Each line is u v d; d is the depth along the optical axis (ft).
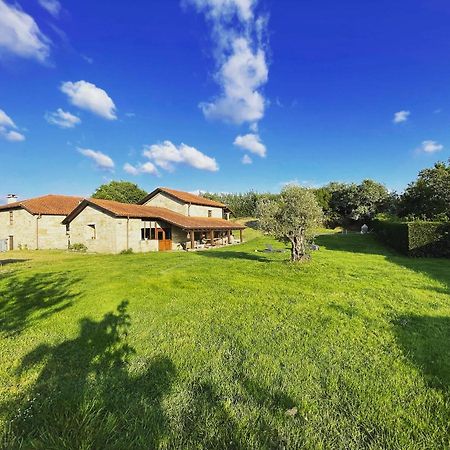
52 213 96.43
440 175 82.58
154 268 43.68
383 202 143.43
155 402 11.03
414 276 34.04
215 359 14.39
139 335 17.92
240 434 9.20
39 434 9.28
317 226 44.73
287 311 21.39
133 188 212.23
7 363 14.87
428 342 15.69
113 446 8.71
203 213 114.52
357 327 18.02
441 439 8.87
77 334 18.57
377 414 10.07
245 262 47.57
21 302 26.30
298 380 12.27
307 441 8.88
